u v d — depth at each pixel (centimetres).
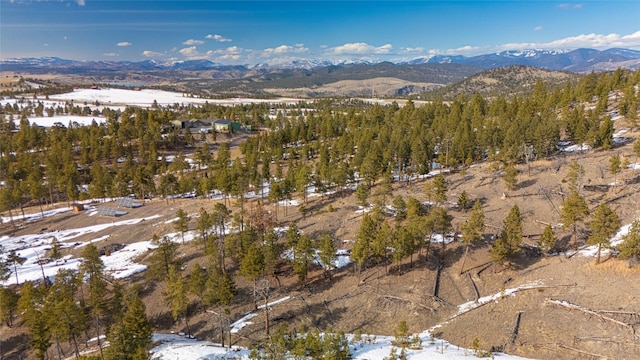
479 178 9112
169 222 9181
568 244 6225
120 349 4278
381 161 9931
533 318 4809
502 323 4862
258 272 5753
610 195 7200
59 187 11138
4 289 5919
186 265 7131
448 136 11044
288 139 15562
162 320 6012
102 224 9575
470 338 4750
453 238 6906
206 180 10438
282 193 8738
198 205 10100
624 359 3991
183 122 19638
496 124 11331
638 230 5044
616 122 11100
